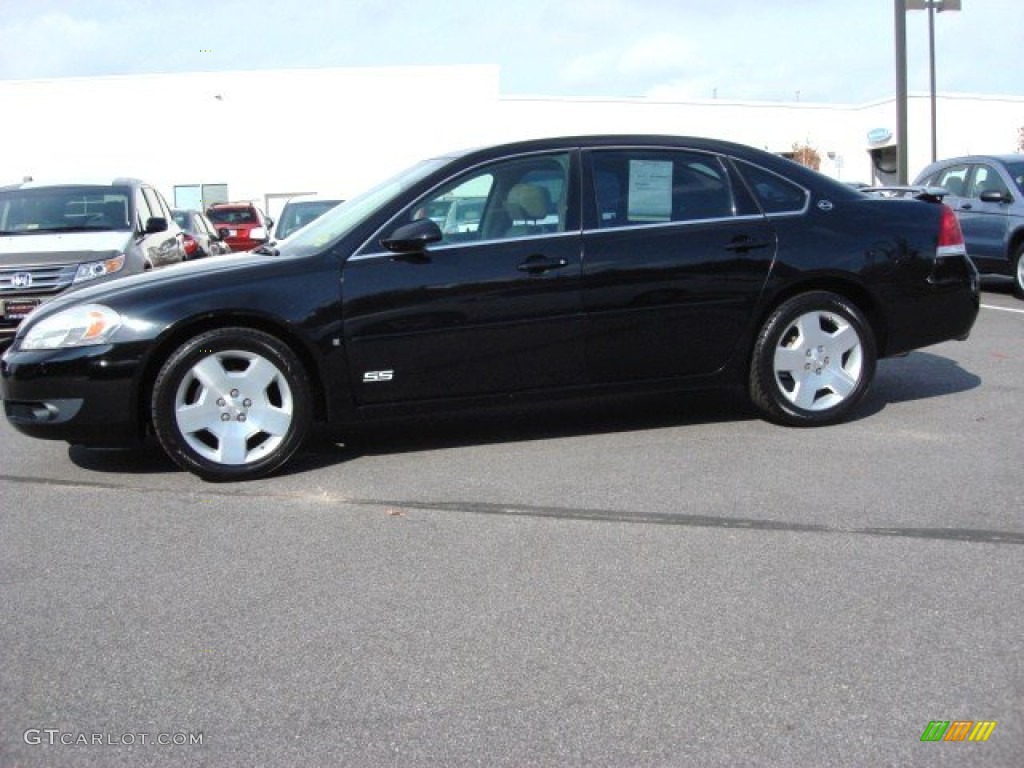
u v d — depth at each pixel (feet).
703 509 15.44
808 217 19.48
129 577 13.37
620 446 19.08
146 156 113.70
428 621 11.91
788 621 11.72
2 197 33.76
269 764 9.21
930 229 20.13
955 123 127.24
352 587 12.91
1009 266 39.88
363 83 114.11
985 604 12.06
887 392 23.16
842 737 9.42
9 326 28.09
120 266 29.43
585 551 13.91
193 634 11.72
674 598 12.37
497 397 18.34
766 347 19.31
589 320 18.34
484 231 18.17
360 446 19.67
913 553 13.60
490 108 115.24
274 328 17.34
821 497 15.87
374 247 17.70
